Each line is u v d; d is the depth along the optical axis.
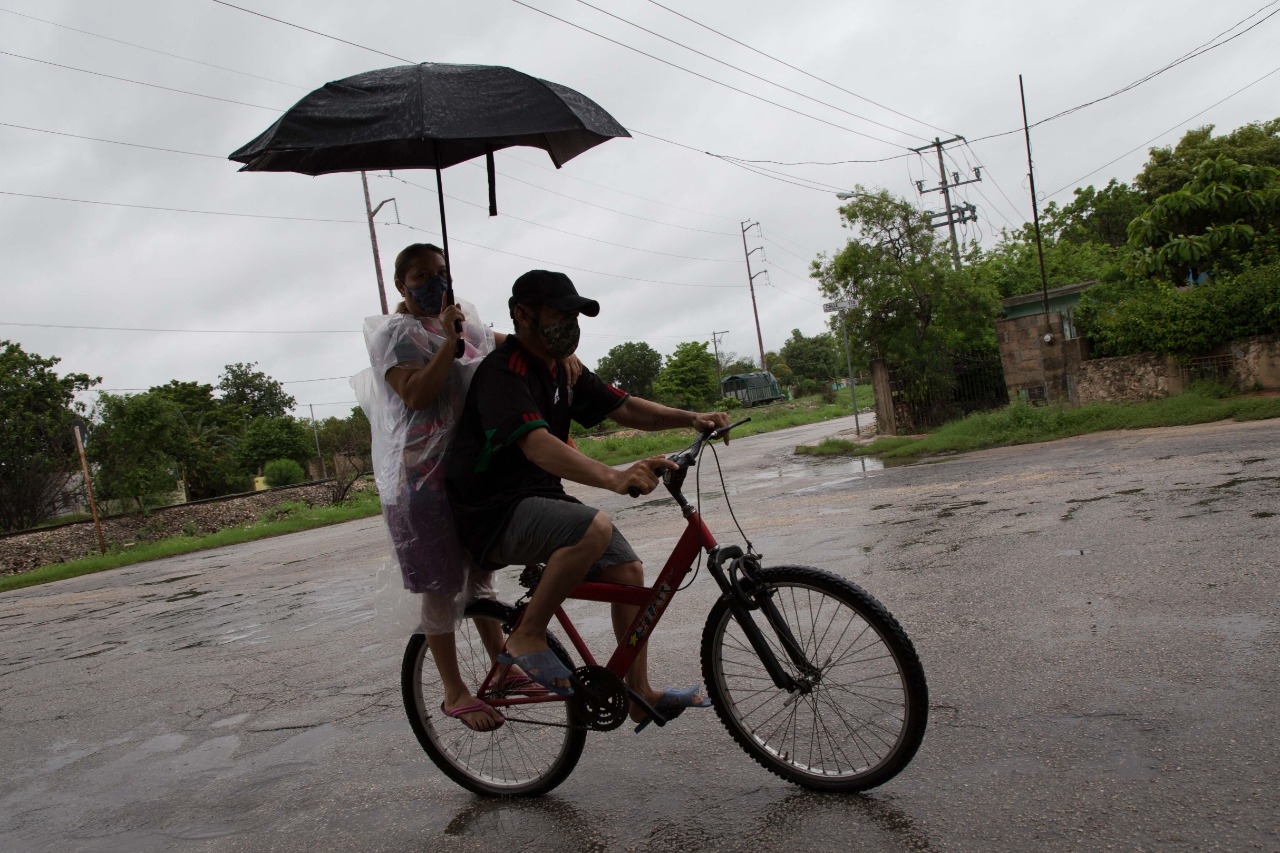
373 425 3.28
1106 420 15.64
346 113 2.87
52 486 35.25
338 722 4.38
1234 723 2.86
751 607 2.92
